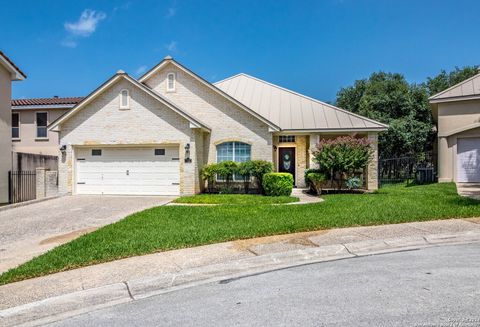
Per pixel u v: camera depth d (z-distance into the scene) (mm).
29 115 23609
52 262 6027
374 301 4199
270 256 6211
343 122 18344
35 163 18531
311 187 16328
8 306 4395
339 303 4188
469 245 6844
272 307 4172
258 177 16391
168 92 17969
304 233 7828
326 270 5539
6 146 16141
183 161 15719
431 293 4375
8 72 16344
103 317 4156
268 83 22031
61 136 16453
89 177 16500
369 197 13289
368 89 33219
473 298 4184
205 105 17609
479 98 17766
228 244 7055
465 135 18312
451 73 35656
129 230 8297
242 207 11484
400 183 21344
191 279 5402
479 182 18000
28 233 9008
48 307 4418
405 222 8625
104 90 16109
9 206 12820
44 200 14656
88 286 4977
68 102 23062
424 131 27062
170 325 3826
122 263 5988
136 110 16016
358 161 15125
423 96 29406
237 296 4594
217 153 17500
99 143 16188
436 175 21297
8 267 6035
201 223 8938
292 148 19203
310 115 19125
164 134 15844
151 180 16109
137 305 4484
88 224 9922
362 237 7328
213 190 16812
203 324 3809
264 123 17031
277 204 12133
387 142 27531
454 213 9156
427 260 5844
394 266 5582
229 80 22766
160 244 6961
